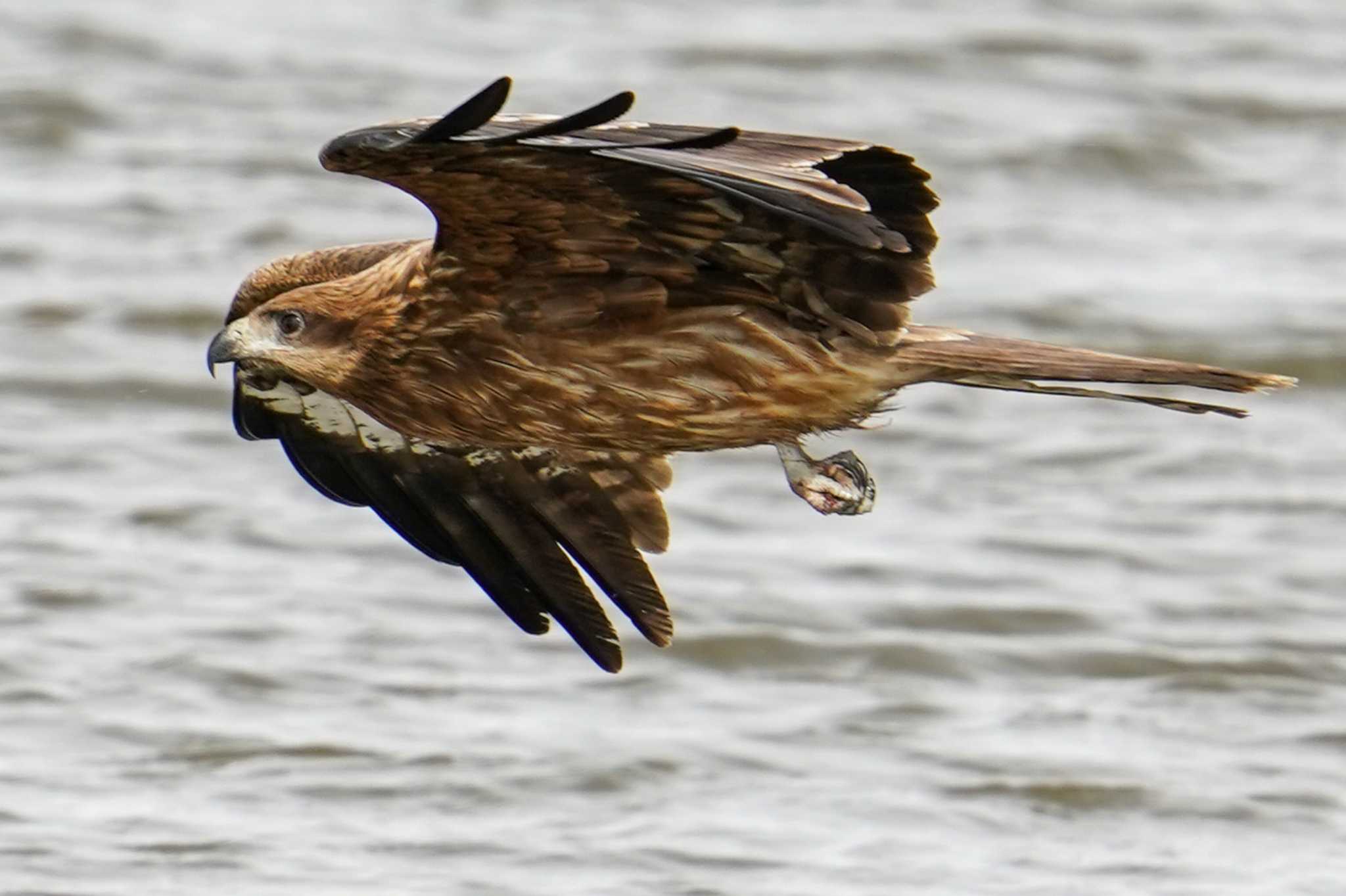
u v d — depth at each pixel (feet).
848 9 101.09
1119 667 52.54
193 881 42.06
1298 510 61.46
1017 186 84.64
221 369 67.56
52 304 71.20
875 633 53.62
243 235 77.30
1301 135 89.76
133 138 85.35
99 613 53.11
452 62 93.45
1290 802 46.32
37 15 95.50
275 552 56.95
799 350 31.63
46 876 42.09
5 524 57.72
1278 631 54.44
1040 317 73.20
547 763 46.73
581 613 34.86
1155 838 44.80
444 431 32.89
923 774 47.03
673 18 99.50
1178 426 67.10
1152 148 87.45
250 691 49.70
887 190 30.07
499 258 31.12
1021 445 65.72
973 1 102.17
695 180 28.37
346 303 32.35
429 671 51.03
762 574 56.54
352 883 42.09
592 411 32.19
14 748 46.96
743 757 47.50
